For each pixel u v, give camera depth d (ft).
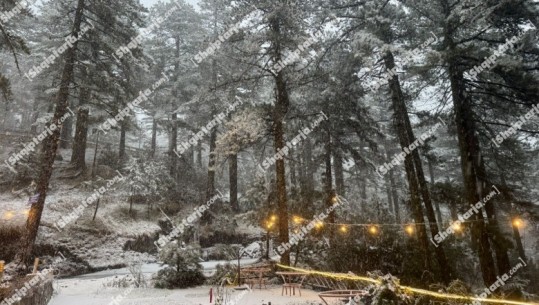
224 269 49.73
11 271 44.88
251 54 53.83
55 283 49.55
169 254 47.21
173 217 92.79
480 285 53.78
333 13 55.67
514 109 50.01
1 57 114.73
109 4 59.41
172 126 104.99
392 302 25.27
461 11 38.55
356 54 48.08
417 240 51.19
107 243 74.69
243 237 95.14
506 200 48.26
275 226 61.93
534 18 40.29
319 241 55.21
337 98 58.75
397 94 53.98
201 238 86.94
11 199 77.41
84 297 38.68
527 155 63.52
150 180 91.09
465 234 56.18
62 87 54.13
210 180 95.20
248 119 51.01
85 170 96.37
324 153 71.51
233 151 52.90
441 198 51.52
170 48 109.91
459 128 45.85
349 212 65.67
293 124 64.39
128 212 88.48
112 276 59.36
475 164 46.39
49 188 84.74
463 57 43.88
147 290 43.68
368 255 49.85
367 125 65.51
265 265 50.60
